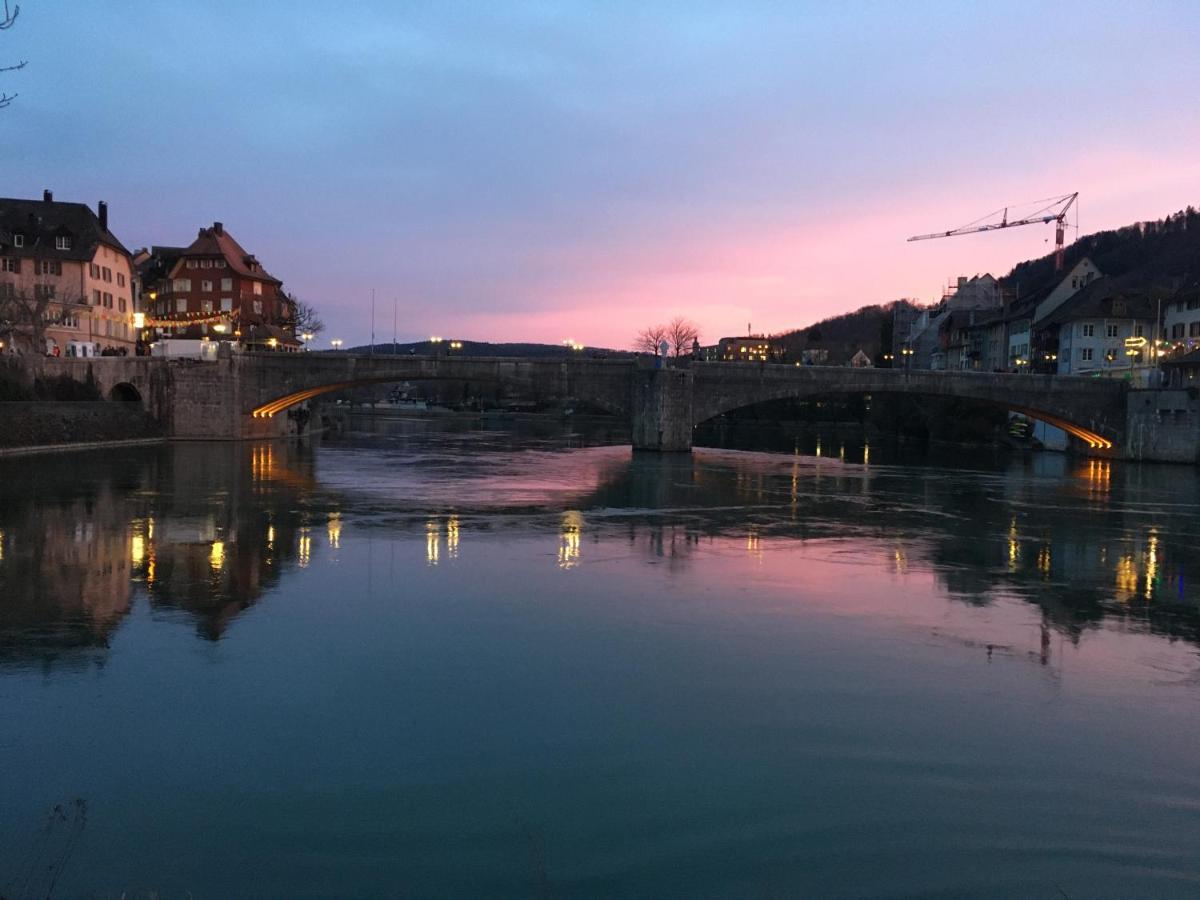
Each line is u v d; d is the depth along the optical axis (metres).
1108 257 171.75
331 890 9.71
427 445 87.56
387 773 12.37
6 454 58.72
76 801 11.54
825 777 12.47
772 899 9.63
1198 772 12.87
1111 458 84.00
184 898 9.55
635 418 80.06
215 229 120.88
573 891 9.71
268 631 18.86
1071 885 10.02
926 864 10.36
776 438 123.44
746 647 18.27
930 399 117.00
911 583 25.03
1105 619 21.50
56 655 17.09
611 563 26.81
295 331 134.88
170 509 36.62
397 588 22.95
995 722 14.55
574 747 13.27
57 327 86.12
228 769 12.43
